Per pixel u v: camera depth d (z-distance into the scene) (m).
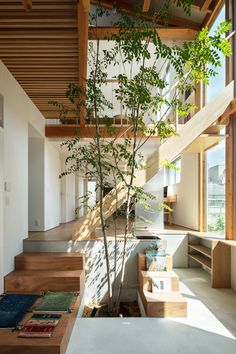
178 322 2.90
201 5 5.04
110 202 4.12
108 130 3.75
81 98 3.82
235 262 3.95
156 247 4.12
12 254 3.66
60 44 3.16
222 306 3.35
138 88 3.17
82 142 5.89
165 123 3.73
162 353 2.31
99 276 4.11
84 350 2.36
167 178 8.43
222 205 4.87
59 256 3.80
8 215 3.48
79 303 3.23
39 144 5.51
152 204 5.84
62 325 2.41
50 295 3.15
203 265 4.72
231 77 4.29
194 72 3.31
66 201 7.86
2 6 2.56
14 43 3.12
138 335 2.62
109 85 7.12
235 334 2.64
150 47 6.90
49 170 5.93
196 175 5.80
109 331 2.71
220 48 3.20
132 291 4.09
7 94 3.47
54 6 2.58
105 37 3.56
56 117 5.57
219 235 4.82
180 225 6.80
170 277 3.36
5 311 2.71
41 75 3.88
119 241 4.14
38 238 4.33
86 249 4.13
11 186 3.59
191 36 5.70
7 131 3.44
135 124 3.51
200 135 4.32
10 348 2.09
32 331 2.29
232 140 4.27
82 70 3.51
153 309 3.02
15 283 3.34
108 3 5.50
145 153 6.10
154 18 3.36
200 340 2.52
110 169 3.67
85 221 4.17
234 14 4.25
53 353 2.09
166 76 8.28
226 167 4.34
